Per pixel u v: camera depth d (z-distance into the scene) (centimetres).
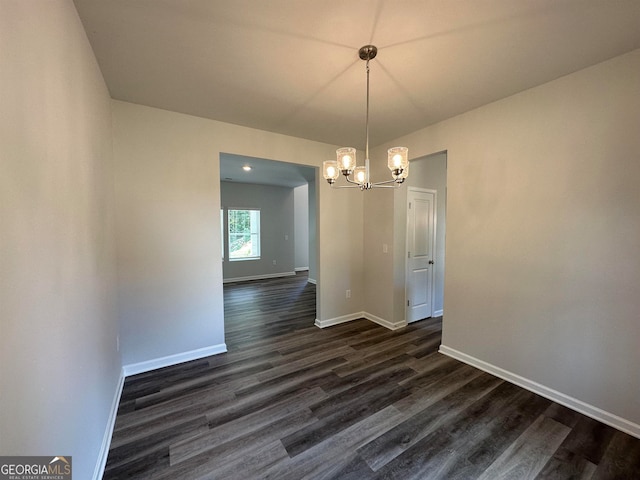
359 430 181
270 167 512
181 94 229
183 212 272
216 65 189
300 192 861
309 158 348
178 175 268
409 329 366
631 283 176
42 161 91
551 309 212
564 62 185
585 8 139
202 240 283
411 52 175
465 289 271
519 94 225
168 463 155
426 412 199
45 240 91
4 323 67
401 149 169
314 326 377
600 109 185
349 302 399
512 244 233
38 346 84
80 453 120
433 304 425
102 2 133
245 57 180
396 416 194
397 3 136
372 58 180
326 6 138
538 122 215
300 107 253
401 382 238
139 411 201
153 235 258
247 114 269
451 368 262
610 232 183
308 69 194
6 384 68
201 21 147
